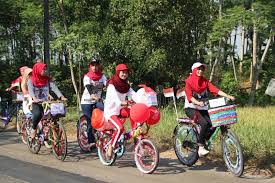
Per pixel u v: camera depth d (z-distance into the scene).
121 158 9.82
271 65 39.66
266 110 18.12
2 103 16.34
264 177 7.90
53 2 25.64
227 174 8.19
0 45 33.09
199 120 8.39
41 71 10.01
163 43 24.33
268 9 23.20
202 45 24.64
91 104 10.09
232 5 28.25
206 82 8.54
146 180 7.85
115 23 25.34
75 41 22.80
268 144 9.10
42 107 10.13
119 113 8.76
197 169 8.65
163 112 15.20
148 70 24.16
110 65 25.09
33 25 29.38
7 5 32.16
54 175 8.27
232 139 7.88
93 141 10.13
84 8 25.89
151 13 23.48
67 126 14.91
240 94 35.94
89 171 8.62
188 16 24.08
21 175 8.28
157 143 10.95
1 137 13.55
